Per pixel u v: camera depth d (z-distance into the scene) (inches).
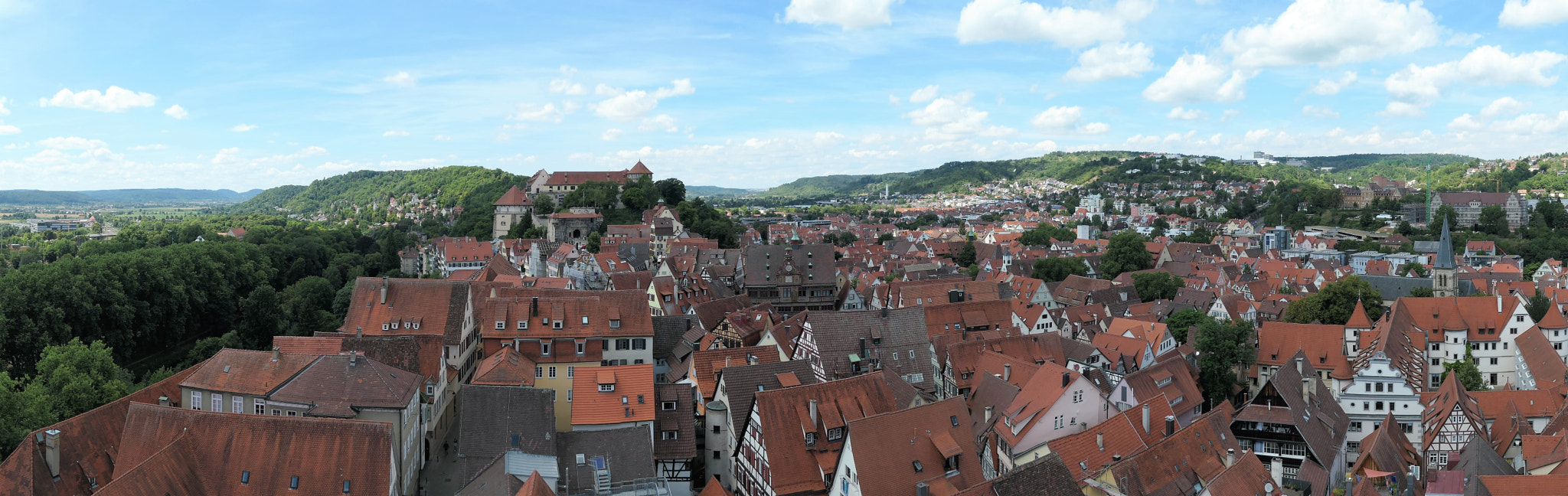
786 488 3073.3
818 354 4387.3
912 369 4515.3
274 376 3265.3
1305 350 5251.0
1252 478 2950.3
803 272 7519.7
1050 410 3676.2
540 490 2421.3
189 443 2677.2
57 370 3663.9
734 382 3661.4
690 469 3496.6
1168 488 3046.3
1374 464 3550.7
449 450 3732.8
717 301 5979.3
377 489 2662.4
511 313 4409.5
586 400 3440.0
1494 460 3553.2
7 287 5393.7
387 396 3080.7
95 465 2751.0
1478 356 5816.9
